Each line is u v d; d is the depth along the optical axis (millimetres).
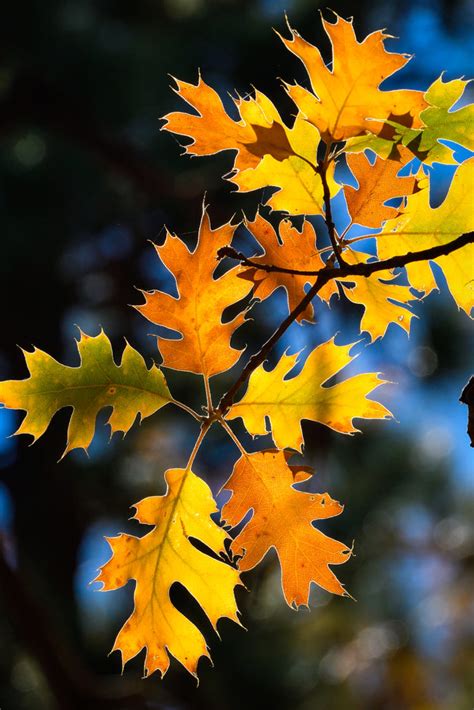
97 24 6086
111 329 6305
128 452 6039
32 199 6148
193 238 5500
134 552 1025
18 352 6246
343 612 5746
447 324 6051
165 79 5992
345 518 6027
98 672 5723
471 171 1080
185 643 1029
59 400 1023
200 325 1045
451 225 1087
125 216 6254
